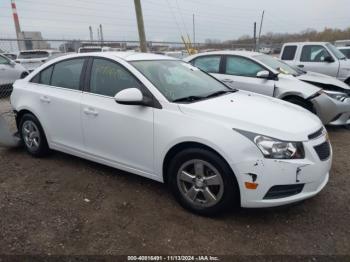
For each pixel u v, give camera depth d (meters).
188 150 3.25
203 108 3.33
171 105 3.42
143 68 3.88
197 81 4.24
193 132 3.17
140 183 4.05
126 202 3.61
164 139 3.37
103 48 16.22
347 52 13.52
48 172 4.38
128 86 3.77
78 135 4.19
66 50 15.98
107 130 3.84
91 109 3.94
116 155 3.87
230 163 3.00
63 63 4.48
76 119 4.13
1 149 5.26
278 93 6.32
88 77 4.13
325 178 3.35
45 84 4.63
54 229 3.11
